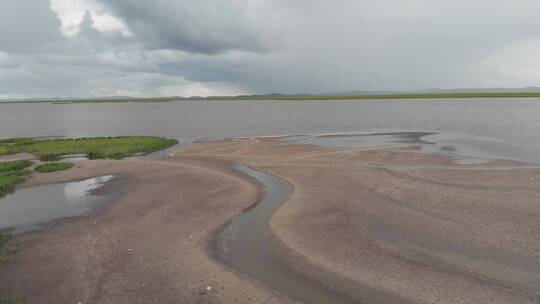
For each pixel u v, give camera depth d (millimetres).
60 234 15828
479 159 28891
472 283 11023
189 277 11781
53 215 18438
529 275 11391
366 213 17094
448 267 12016
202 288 11125
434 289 10750
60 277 12008
